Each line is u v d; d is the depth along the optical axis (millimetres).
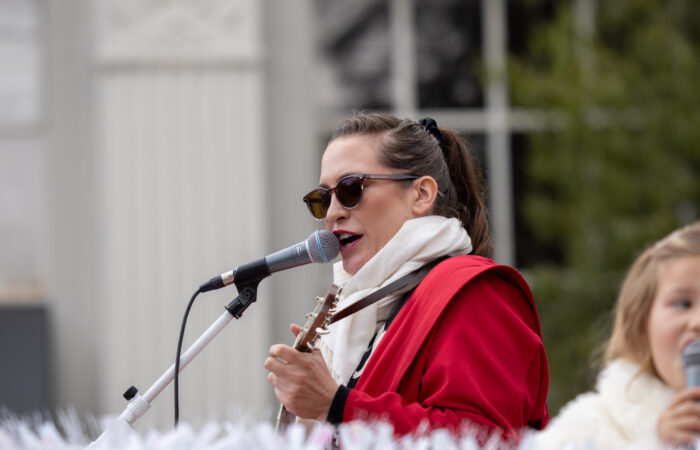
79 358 24000
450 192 8562
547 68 25297
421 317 7254
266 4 24922
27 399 23562
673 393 6621
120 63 23906
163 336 23438
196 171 23844
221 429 3486
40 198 24703
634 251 22156
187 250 23672
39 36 24797
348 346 7742
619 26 24094
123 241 23672
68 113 24453
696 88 22734
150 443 3336
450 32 26312
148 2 24016
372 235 8016
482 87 26078
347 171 8078
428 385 6953
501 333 7121
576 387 21984
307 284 24078
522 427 6875
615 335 7152
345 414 6473
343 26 26375
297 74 24922
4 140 24688
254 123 23984
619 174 22484
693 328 6520
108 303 23516
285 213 24594
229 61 24000
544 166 23016
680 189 22281
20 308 23938
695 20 23938
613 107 22750
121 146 23828
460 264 7438
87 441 3695
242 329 23328
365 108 26156
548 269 23328
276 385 6602
